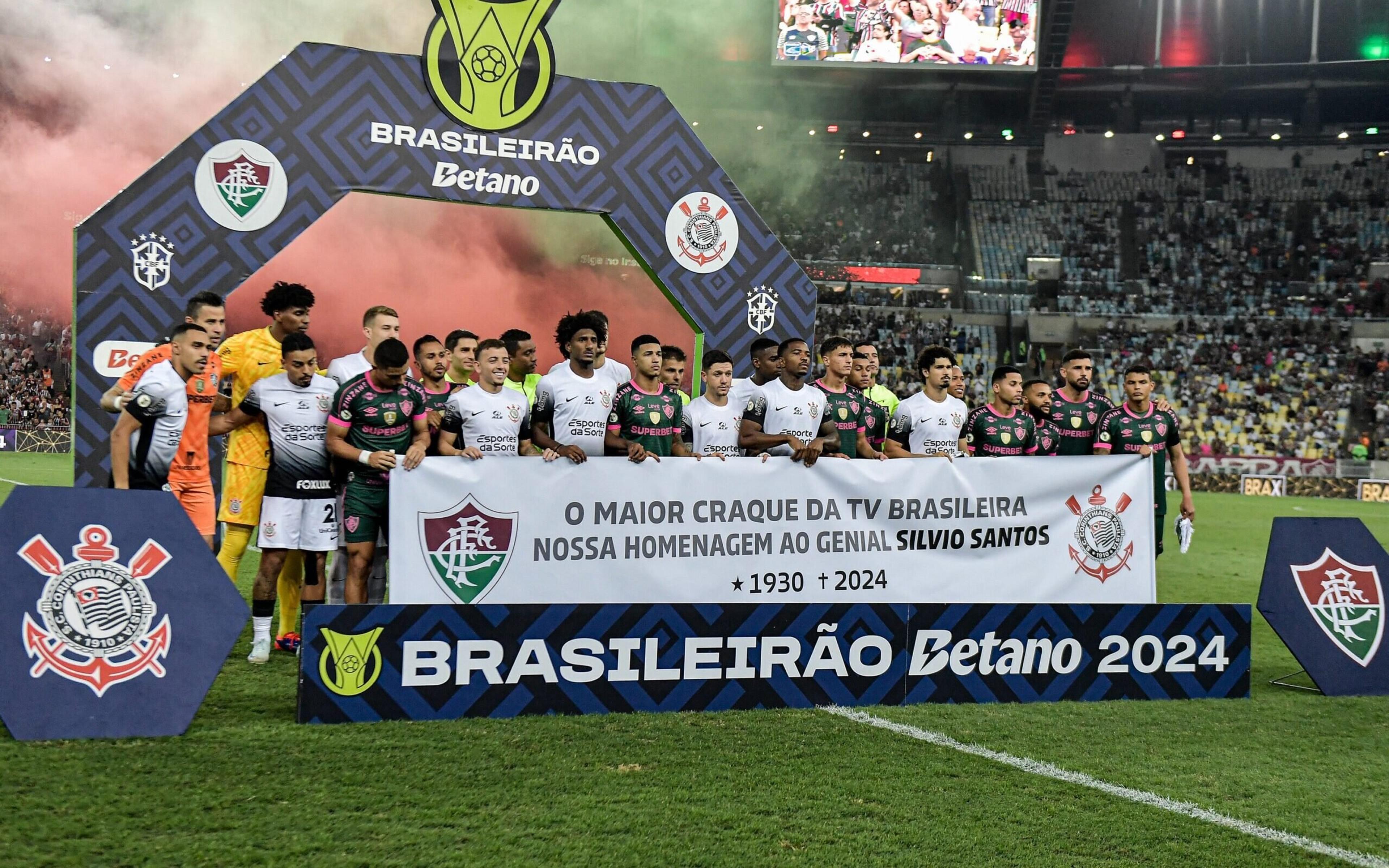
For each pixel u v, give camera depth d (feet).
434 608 15.15
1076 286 106.11
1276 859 11.38
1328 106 105.29
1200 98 104.32
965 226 110.83
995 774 13.73
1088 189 113.70
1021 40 91.86
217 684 17.22
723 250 27.35
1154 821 12.32
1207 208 111.45
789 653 16.51
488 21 24.97
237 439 19.77
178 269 22.77
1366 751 15.40
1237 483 86.12
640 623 15.90
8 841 10.57
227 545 20.06
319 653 14.78
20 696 13.66
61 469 63.10
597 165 26.08
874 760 14.08
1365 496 80.64
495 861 10.55
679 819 11.81
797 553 18.94
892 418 23.70
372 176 24.23
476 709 15.35
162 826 11.10
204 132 22.94
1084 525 20.20
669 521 18.38
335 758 13.41
